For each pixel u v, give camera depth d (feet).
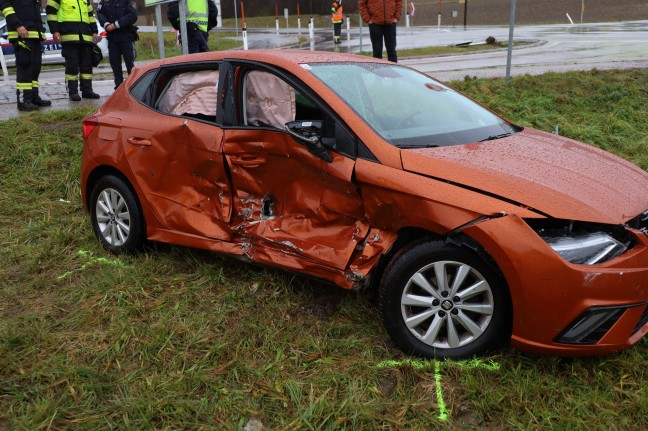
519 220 8.99
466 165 9.89
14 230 16.61
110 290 12.57
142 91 14.42
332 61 12.78
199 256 14.17
